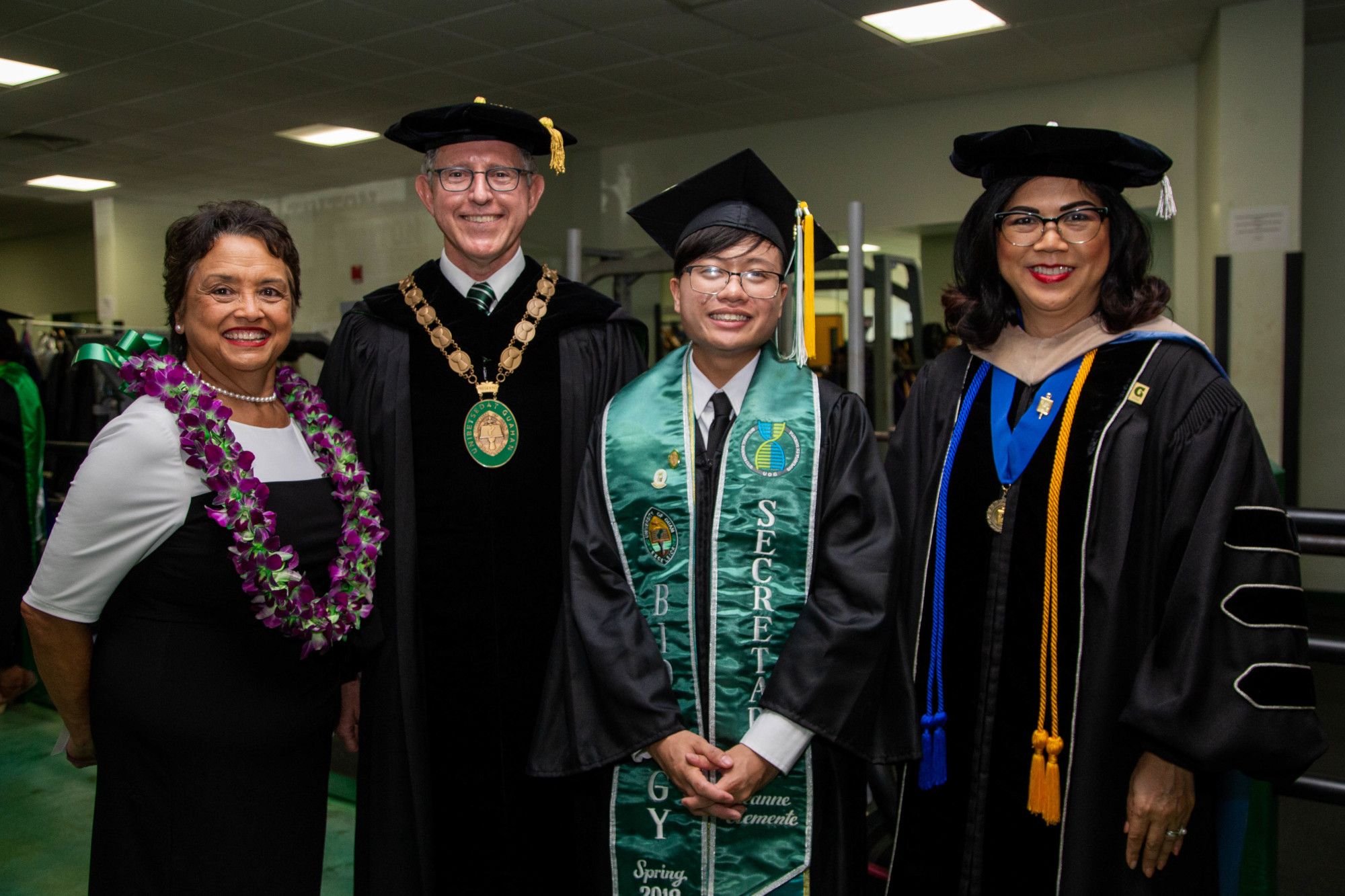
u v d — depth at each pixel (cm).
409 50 657
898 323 783
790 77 739
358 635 189
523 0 573
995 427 176
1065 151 166
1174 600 154
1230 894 197
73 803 355
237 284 159
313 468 176
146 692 157
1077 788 160
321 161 976
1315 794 209
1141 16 615
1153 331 169
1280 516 156
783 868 171
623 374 216
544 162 974
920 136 823
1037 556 168
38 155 948
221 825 160
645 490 177
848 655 163
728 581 172
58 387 599
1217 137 615
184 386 157
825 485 175
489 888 201
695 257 174
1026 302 176
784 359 185
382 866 197
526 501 203
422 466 201
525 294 212
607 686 167
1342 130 700
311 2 568
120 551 156
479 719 200
